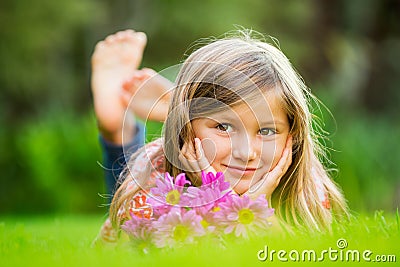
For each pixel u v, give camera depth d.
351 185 9.02
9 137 9.65
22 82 15.46
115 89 4.67
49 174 9.20
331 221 3.38
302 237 2.83
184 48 17.59
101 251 2.61
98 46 4.98
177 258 2.27
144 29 17.33
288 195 3.28
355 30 17.75
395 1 17.72
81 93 16.95
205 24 17.06
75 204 9.20
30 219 6.72
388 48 17.58
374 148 9.58
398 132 10.22
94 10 15.68
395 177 9.67
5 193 9.38
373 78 17.28
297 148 3.23
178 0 17.20
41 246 3.07
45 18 15.34
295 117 3.15
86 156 9.17
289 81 3.13
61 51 16.70
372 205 9.21
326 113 9.47
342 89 16.03
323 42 17.31
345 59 17.14
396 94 17.20
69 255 2.49
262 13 17.44
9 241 3.26
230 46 3.15
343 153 9.16
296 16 17.62
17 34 15.23
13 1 15.16
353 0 17.75
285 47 16.97
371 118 14.66
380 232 2.99
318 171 3.52
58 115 9.91
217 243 2.71
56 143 9.25
